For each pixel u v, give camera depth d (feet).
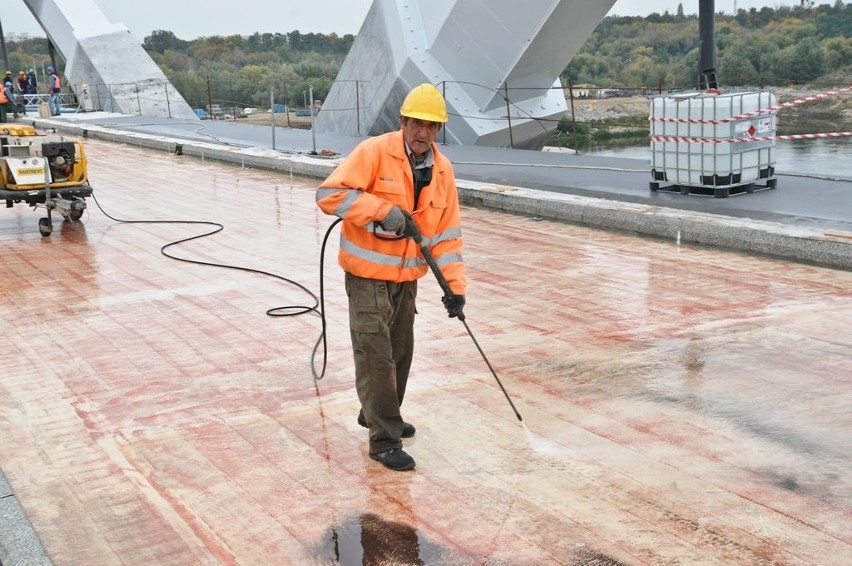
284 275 25.91
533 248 28.30
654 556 10.64
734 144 31.19
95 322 21.74
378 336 12.96
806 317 19.94
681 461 13.19
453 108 58.29
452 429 14.66
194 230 33.37
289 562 10.84
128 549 11.21
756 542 10.87
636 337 19.15
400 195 12.71
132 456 14.03
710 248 27.07
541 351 18.48
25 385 17.51
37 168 33.12
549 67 57.67
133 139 69.10
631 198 32.73
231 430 14.94
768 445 13.65
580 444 13.91
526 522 11.56
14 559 10.92
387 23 62.03
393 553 10.95
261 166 51.16
